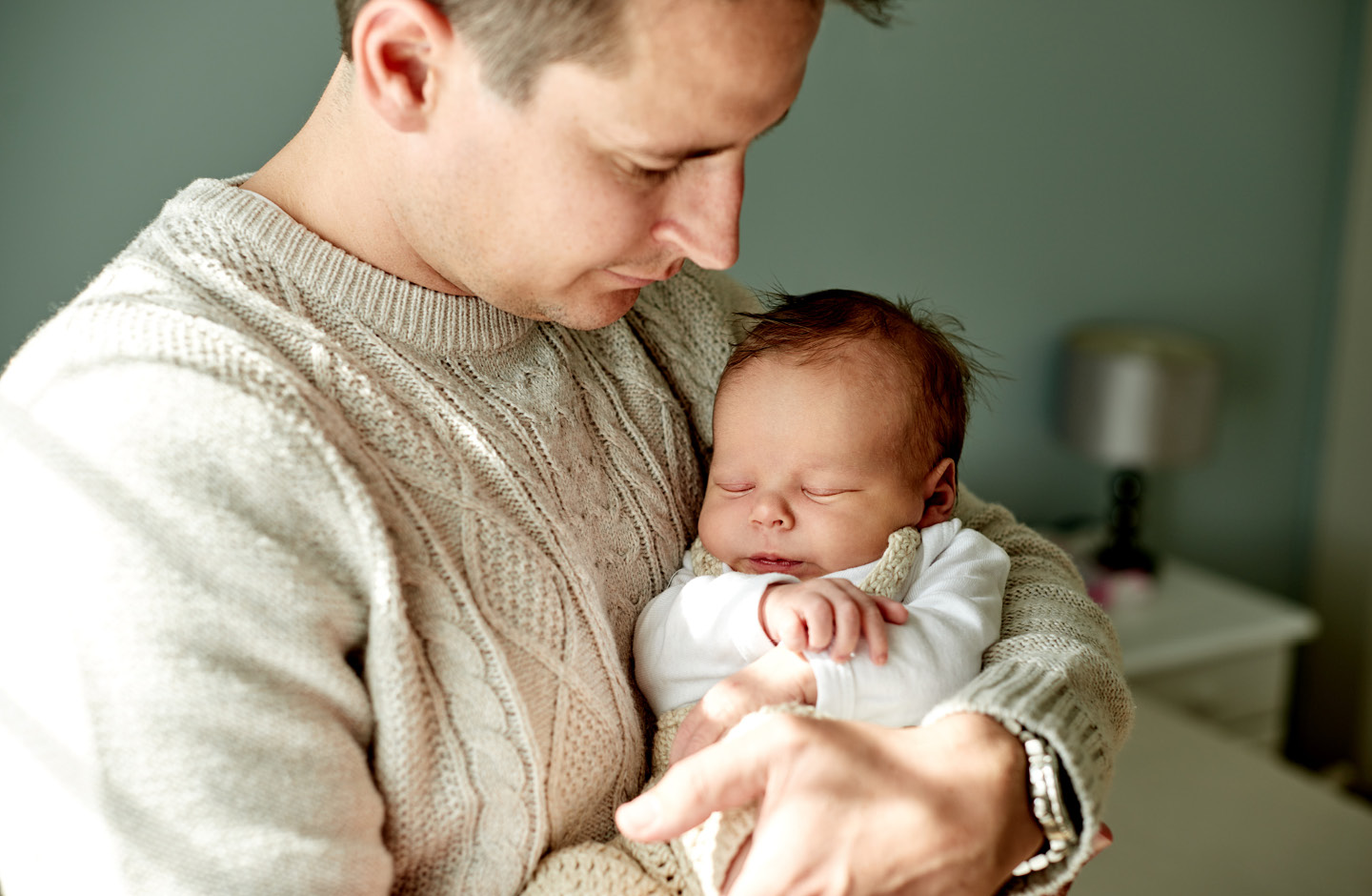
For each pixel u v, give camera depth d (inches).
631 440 36.1
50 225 65.6
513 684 27.7
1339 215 126.5
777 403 39.6
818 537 38.4
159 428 23.1
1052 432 115.4
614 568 34.2
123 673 21.5
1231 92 115.9
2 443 23.8
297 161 29.4
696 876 29.3
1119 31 107.2
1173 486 124.9
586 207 26.3
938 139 101.2
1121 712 33.4
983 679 30.5
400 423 28.0
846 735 27.5
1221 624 103.5
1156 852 72.3
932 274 104.6
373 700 25.8
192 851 21.4
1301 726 135.7
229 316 26.1
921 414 40.8
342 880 23.1
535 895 28.1
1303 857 72.1
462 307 30.3
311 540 24.7
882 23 27.9
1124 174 112.0
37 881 21.4
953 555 37.6
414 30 25.0
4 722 21.7
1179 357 106.1
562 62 24.0
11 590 22.1
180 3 66.9
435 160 26.6
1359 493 127.0
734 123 25.4
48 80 63.9
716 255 27.9
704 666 34.3
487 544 28.4
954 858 26.2
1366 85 121.3
